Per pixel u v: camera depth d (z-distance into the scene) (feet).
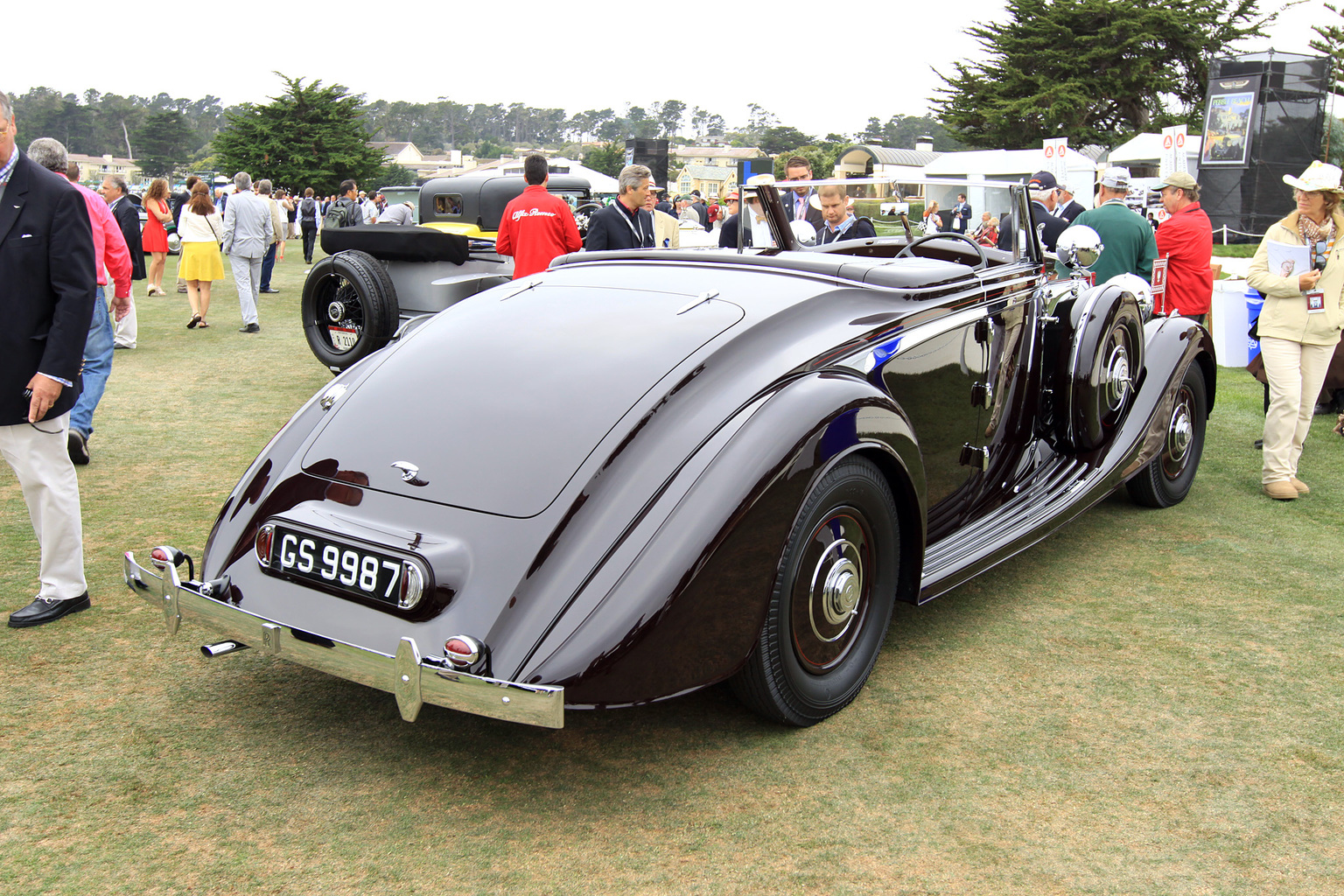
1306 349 14.58
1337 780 7.48
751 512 7.06
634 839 6.76
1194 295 20.22
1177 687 8.96
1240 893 6.21
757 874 6.40
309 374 24.16
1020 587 11.41
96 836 6.71
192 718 8.33
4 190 9.47
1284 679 9.11
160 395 21.43
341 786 7.38
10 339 9.48
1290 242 14.17
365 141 180.24
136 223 40.11
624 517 7.02
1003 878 6.35
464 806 7.14
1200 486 15.62
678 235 27.32
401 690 6.64
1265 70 74.84
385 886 6.25
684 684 6.91
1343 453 17.42
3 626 9.97
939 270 10.25
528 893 6.20
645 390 7.73
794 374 8.05
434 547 7.02
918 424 9.64
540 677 6.49
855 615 8.48
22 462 9.77
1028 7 138.92
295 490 8.09
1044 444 12.56
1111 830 6.86
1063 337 12.05
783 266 9.98
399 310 21.97
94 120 586.45
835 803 7.17
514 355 8.56
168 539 12.52
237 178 30.22
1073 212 24.94
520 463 7.41
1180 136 46.91
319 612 7.30
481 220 29.01
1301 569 11.93
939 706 8.61
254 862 6.48
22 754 7.69
